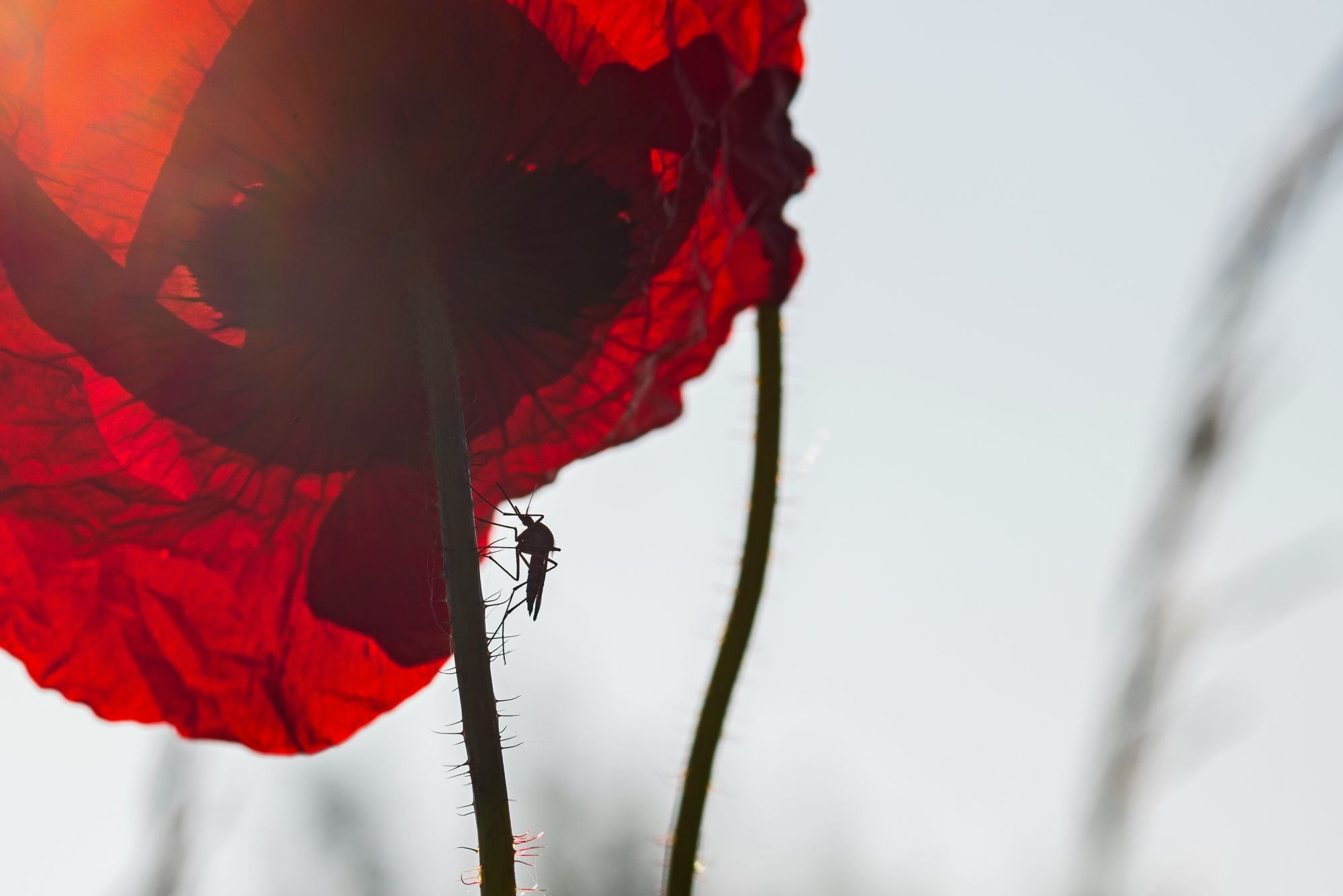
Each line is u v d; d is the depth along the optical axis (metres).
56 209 0.30
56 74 0.29
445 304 0.29
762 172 0.29
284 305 0.30
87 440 0.30
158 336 0.30
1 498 0.30
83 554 0.30
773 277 0.28
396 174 0.30
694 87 0.30
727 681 0.28
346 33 0.29
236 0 0.29
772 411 0.28
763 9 0.29
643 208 0.30
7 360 0.30
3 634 0.30
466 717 0.28
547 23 0.30
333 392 0.30
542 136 0.30
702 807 0.28
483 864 0.28
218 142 0.30
